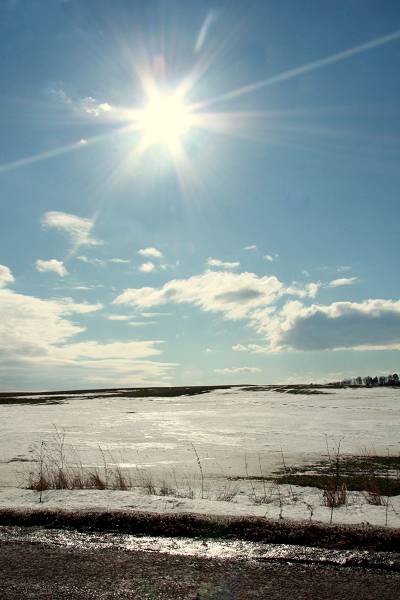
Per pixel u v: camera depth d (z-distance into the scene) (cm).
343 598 329
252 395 6084
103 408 4481
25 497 628
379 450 1748
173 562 392
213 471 1335
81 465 1423
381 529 435
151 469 1372
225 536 450
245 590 342
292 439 2102
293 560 395
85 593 338
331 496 757
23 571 377
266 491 975
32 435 2373
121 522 479
